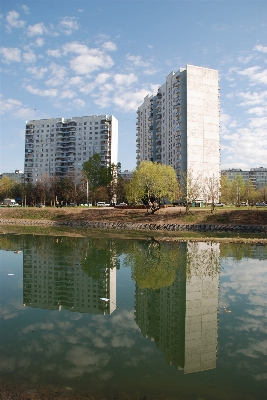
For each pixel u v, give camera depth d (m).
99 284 22.97
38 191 117.88
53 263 30.17
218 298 19.64
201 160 109.81
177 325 15.52
